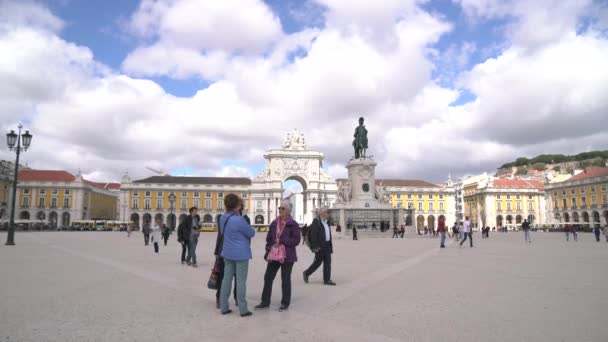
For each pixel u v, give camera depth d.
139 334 3.49
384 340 3.32
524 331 3.56
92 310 4.34
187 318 4.04
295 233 4.54
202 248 14.57
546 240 21.20
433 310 4.33
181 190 62.12
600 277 6.57
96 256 10.58
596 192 49.19
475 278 6.50
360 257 10.24
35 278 6.51
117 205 76.00
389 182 64.12
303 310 4.39
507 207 61.88
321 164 67.44
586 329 3.61
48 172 60.62
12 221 14.98
